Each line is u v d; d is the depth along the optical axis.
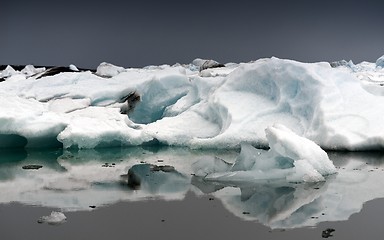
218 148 10.60
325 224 5.08
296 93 11.06
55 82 13.95
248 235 4.74
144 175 7.76
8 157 9.55
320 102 10.42
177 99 14.29
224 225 5.07
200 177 7.60
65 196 6.33
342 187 6.71
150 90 14.02
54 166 8.55
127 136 10.92
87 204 5.92
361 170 7.90
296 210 5.62
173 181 7.28
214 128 11.64
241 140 10.45
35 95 12.97
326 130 9.94
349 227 4.96
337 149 9.79
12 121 10.00
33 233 4.80
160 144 11.45
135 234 4.77
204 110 12.03
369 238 4.62
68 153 10.11
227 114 11.11
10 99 11.12
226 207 5.80
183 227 4.99
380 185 6.82
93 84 13.78
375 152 9.61
